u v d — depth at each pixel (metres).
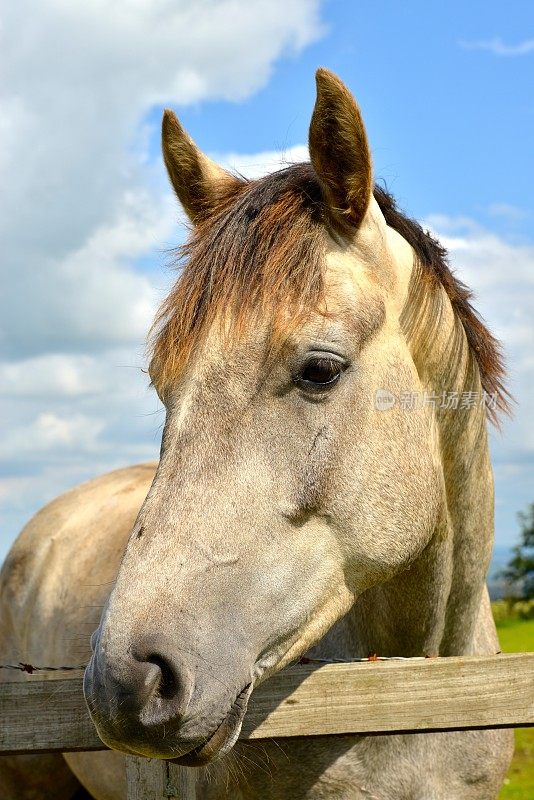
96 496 4.27
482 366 2.66
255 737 2.25
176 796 2.37
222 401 2.04
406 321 2.37
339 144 2.21
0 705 2.38
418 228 2.59
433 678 2.21
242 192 2.48
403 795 2.55
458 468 2.55
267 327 2.05
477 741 2.65
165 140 2.63
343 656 2.65
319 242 2.18
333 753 2.53
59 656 3.57
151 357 2.27
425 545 2.33
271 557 2.02
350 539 2.14
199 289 2.11
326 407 2.10
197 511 1.96
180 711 1.81
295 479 2.05
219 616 1.92
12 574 4.22
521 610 36.06
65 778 3.92
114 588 1.91
